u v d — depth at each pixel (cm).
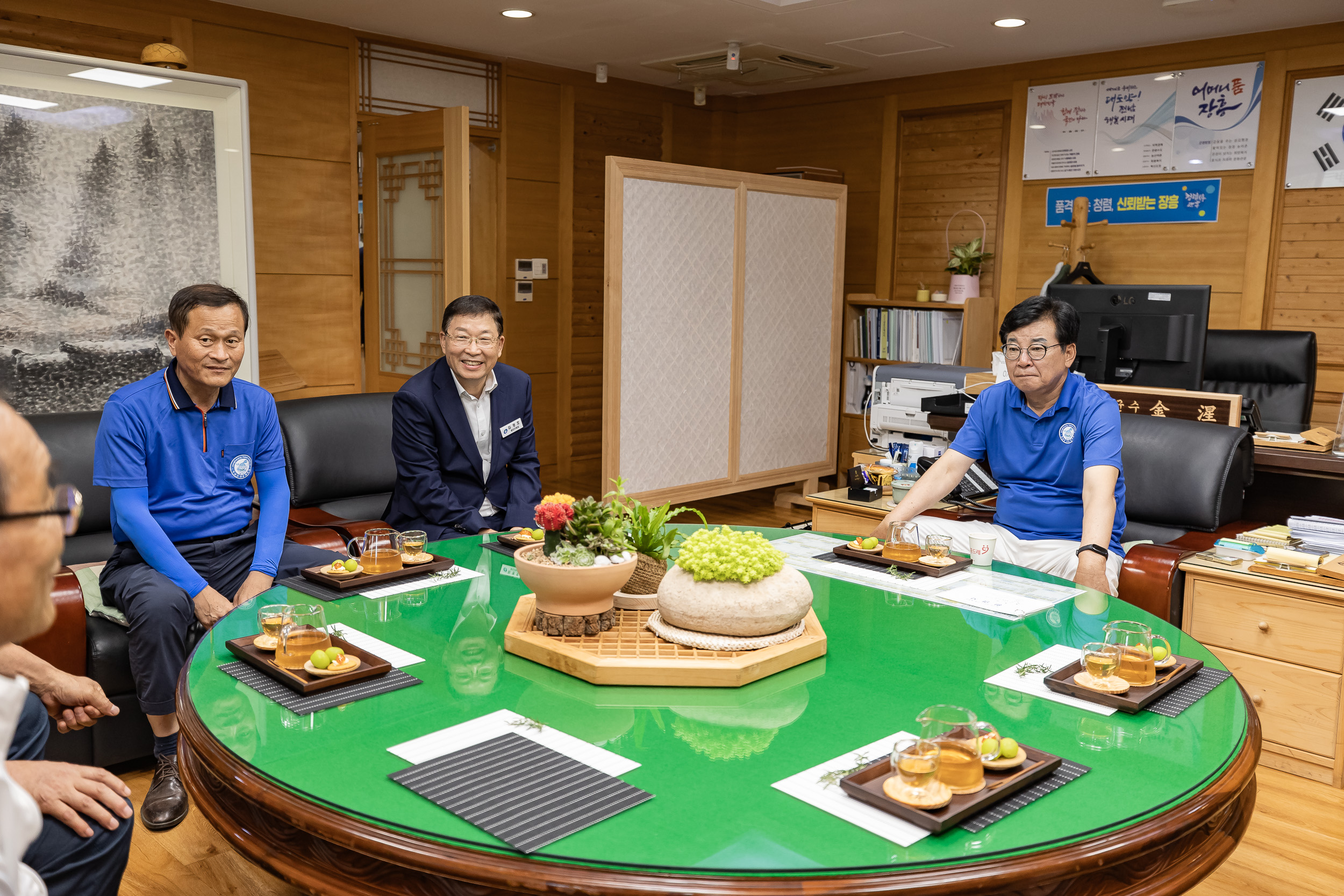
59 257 389
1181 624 298
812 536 278
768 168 780
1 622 109
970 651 184
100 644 263
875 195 721
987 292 676
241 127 428
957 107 673
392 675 167
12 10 461
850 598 216
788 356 651
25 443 108
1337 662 273
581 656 168
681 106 766
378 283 604
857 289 740
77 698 199
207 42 522
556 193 707
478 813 121
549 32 584
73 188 389
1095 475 292
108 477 269
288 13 544
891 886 109
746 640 173
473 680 166
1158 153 596
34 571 108
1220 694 165
